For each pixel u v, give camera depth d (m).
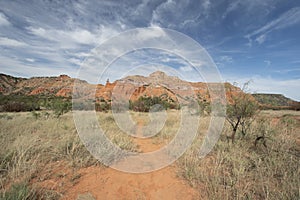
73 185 2.65
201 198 2.37
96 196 2.43
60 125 6.66
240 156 3.47
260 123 5.55
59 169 3.11
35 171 2.93
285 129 5.34
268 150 3.69
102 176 3.02
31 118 9.03
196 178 2.89
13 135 4.87
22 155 3.09
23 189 2.14
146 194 2.53
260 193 2.40
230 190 2.46
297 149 4.05
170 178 3.02
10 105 17.31
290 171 2.78
